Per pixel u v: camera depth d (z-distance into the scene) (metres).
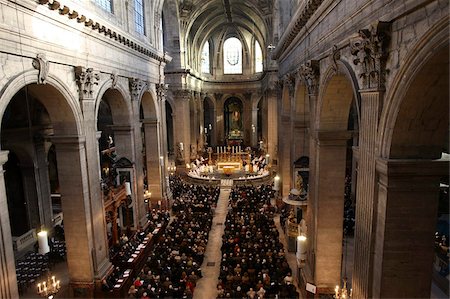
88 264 14.19
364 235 7.79
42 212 20.47
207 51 48.69
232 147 45.88
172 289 13.80
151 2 23.16
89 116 14.22
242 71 49.41
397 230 6.86
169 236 19.50
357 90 8.26
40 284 11.13
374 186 7.23
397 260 6.97
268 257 16.09
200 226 21.23
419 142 6.52
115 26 15.98
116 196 18.25
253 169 36.41
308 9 12.55
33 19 10.43
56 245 18.56
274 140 36.59
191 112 42.66
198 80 45.03
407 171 6.48
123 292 14.84
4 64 9.27
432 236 6.83
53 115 13.14
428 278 7.02
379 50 6.72
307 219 15.09
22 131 19.06
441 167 6.42
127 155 20.06
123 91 18.47
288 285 13.63
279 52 24.17
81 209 13.86
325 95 11.73
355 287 8.35
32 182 20.05
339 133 12.31
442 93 5.81
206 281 15.92
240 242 18.31
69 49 12.59
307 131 18.64
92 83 14.17
